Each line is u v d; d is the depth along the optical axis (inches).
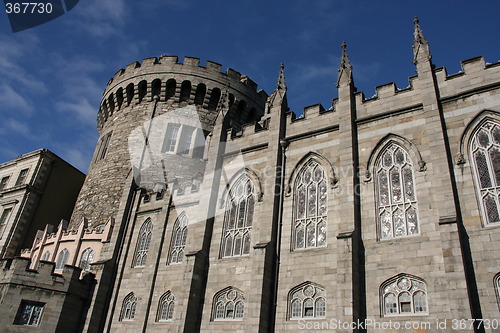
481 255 730.8
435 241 788.6
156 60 1902.1
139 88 1867.6
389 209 879.7
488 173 799.7
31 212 1957.4
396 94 992.2
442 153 842.8
